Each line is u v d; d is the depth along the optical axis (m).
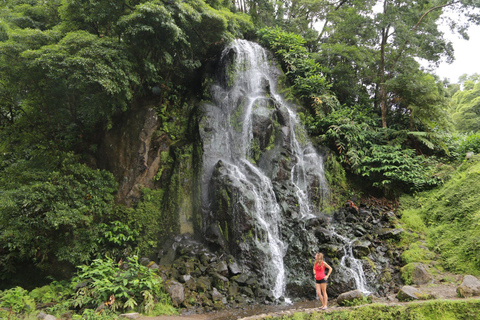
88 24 12.09
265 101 13.56
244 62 14.90
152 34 10.83
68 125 12.99
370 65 17.22
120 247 10.41
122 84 10.34
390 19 15.05
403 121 15.67
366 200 13.20
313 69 16.00
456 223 10.70
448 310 6.66
